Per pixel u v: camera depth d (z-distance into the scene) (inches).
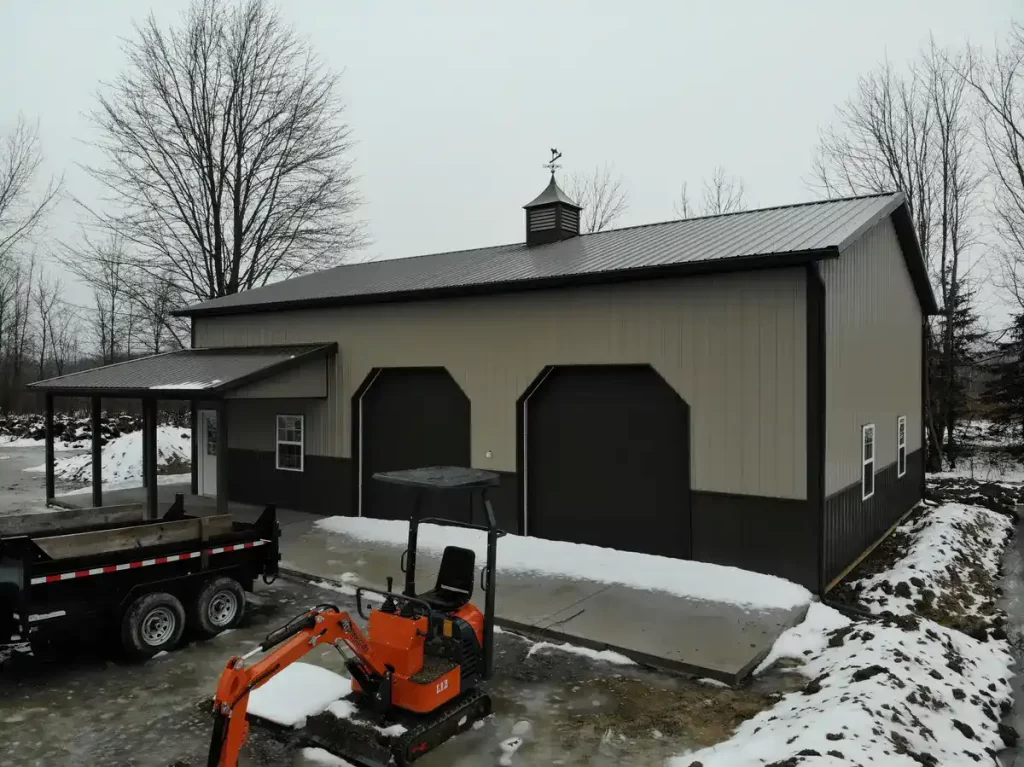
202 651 297.7
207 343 668.7
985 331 1034.1
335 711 211.9
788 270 358.0
